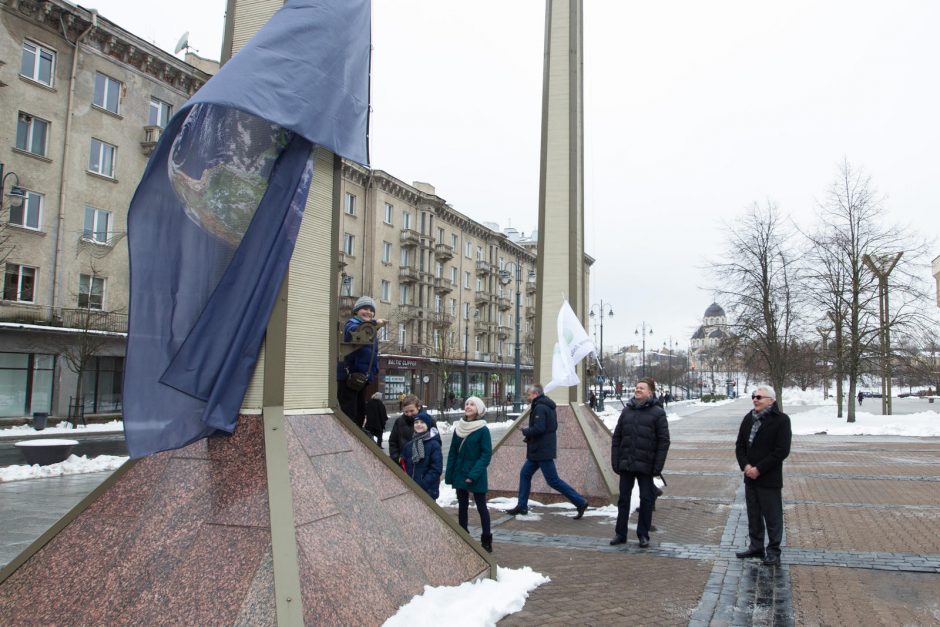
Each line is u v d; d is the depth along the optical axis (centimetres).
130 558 426
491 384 6384
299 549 417
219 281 477
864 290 3209
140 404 452
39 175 2878
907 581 636
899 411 4581
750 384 10962
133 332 454
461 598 514
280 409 490
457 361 5600
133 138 3269
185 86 3509
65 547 444
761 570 679
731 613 546
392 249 4962
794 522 924
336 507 475
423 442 798
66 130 2969
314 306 549
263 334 488
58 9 2894
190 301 471
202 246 478
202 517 434
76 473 1527
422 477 792
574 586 619
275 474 445
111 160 3197
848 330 3344
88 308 2952
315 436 514
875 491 1193
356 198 4706
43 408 2898
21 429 2612
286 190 505
